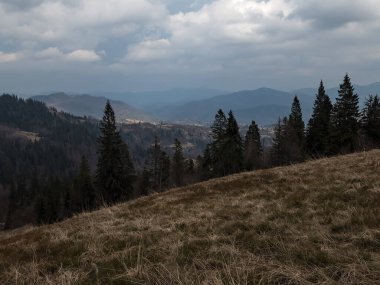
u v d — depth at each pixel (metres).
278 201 12.38
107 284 6.55
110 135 60.75
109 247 9.18
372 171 15.12
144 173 80.38
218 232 9.64
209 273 6.31
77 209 79.38
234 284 5.74
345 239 7.72
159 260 7.66
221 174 69.31
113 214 14.78
